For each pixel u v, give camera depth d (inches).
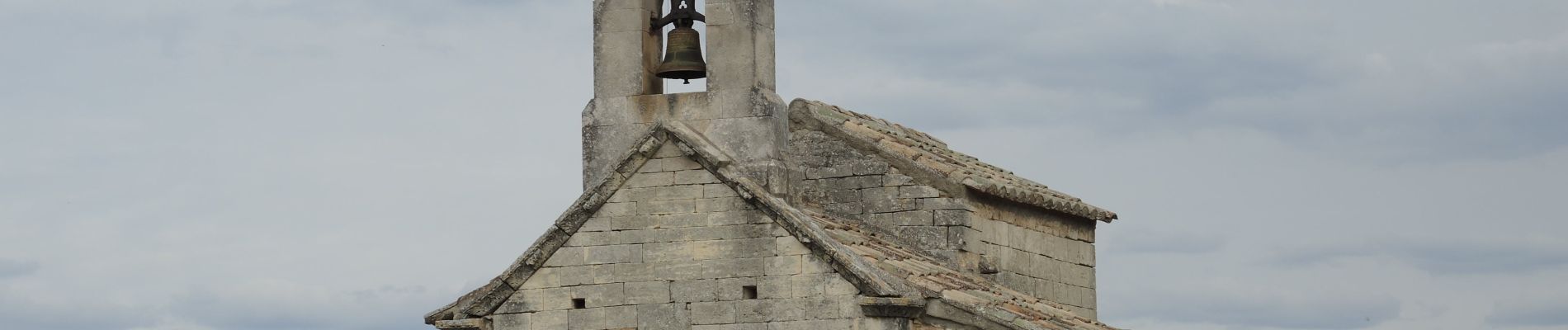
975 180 1822.1
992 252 1855.3
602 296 1636.3
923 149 1892.2
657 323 1625.2
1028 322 1605.6
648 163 1642.5
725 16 1683.1
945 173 1817.2
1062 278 1984.5
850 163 1849.2
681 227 1630.2
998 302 1660.9
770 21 1704.0
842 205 1846.7
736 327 1611.7
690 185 1631.4
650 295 1628.9
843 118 1867.6
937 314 1603.1
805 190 1860.2
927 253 1811.0
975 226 1828.2
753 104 1665.8
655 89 1721.2
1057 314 1728.6
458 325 1654.8
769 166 1651.1
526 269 1648.6
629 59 1696.6
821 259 1598.2
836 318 1590.8
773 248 1610.5
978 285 1711.4
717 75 1676.9
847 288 1589.6
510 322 1649.9
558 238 1647.4
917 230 1819.6
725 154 1651.1
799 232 1600.6
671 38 1715.1
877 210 1835.6
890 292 1578.5
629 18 1699.1
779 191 1651.1
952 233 1808.6
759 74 1678.2
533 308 1647.4
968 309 1608.0
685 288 1622.8
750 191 1614.2
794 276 1603.1
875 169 1840.6
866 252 1644.9
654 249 1632.6
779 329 1601.9
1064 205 1953.7
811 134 1866.4
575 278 1642.5
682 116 1679.4
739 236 1617.9
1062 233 1994.3
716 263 1620.3
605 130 1694.1
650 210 1636.3
